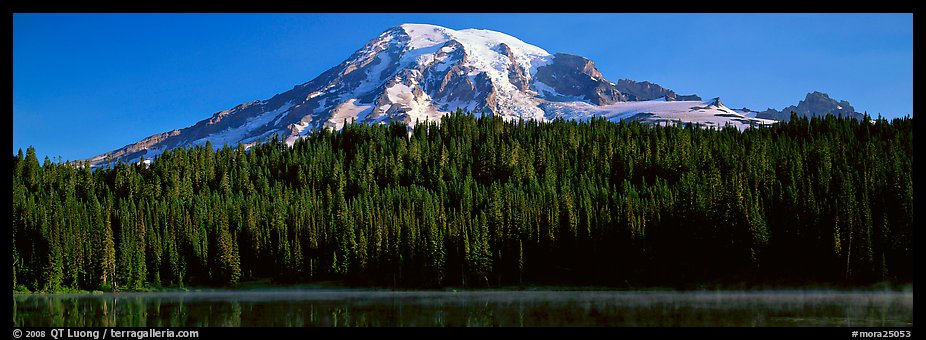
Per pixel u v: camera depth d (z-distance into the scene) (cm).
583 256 16388
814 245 15288
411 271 16262
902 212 15275
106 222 17212
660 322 9706
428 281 16150
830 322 9525
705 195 16625
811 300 12725
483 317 10394
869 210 15200
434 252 16125
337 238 17250
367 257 16550
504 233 16600
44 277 15938
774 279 15100
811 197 16025
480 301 13050
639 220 16362
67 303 13138
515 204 17512
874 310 10906
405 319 10256
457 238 16388
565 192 18675
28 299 14112
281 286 16625
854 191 16562
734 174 19038
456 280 16225
